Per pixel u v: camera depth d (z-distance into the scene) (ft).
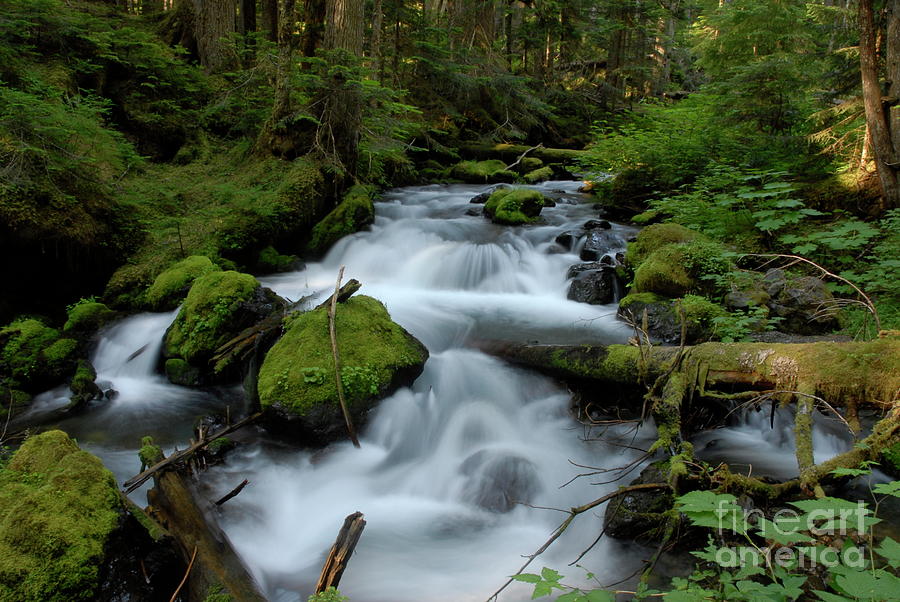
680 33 85.51
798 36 37.78
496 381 19.51
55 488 10.28
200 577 10.74
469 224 35.96
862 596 6.17
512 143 66.44
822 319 18.76
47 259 25.77
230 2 50.88
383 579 12.29
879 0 28.53
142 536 10.64
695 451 16.25
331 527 14.25
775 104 31.01
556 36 74.38
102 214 28.53
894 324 17.58
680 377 14.85
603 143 43.16
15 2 36.14
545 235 33.30
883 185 24.61
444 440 17.69
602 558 12.72
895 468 13.60
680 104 49.85
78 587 9.23
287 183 33.78
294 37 40.91
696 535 12.23
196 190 34.65
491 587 12.10
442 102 63.77
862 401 12.24
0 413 19.04
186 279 25.25
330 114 36.42
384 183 47.85
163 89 43.96
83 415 19.27
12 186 24.59
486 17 68.95
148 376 22.44
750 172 29.43
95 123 29.96
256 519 13.93
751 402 13.92
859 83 30.40
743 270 22.15
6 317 24.98
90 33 41.50
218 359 19.93
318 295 24.00
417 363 19.06
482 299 27.50
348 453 16.66
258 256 31.42
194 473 14.98
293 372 17.04
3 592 8.73
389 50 57.67
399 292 28.37
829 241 20.17
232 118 44.86
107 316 24.94
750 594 7.18
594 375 17.43
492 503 15.12
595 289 26.08
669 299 22.17
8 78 32.99
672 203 30.73
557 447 16.93
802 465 11.52
